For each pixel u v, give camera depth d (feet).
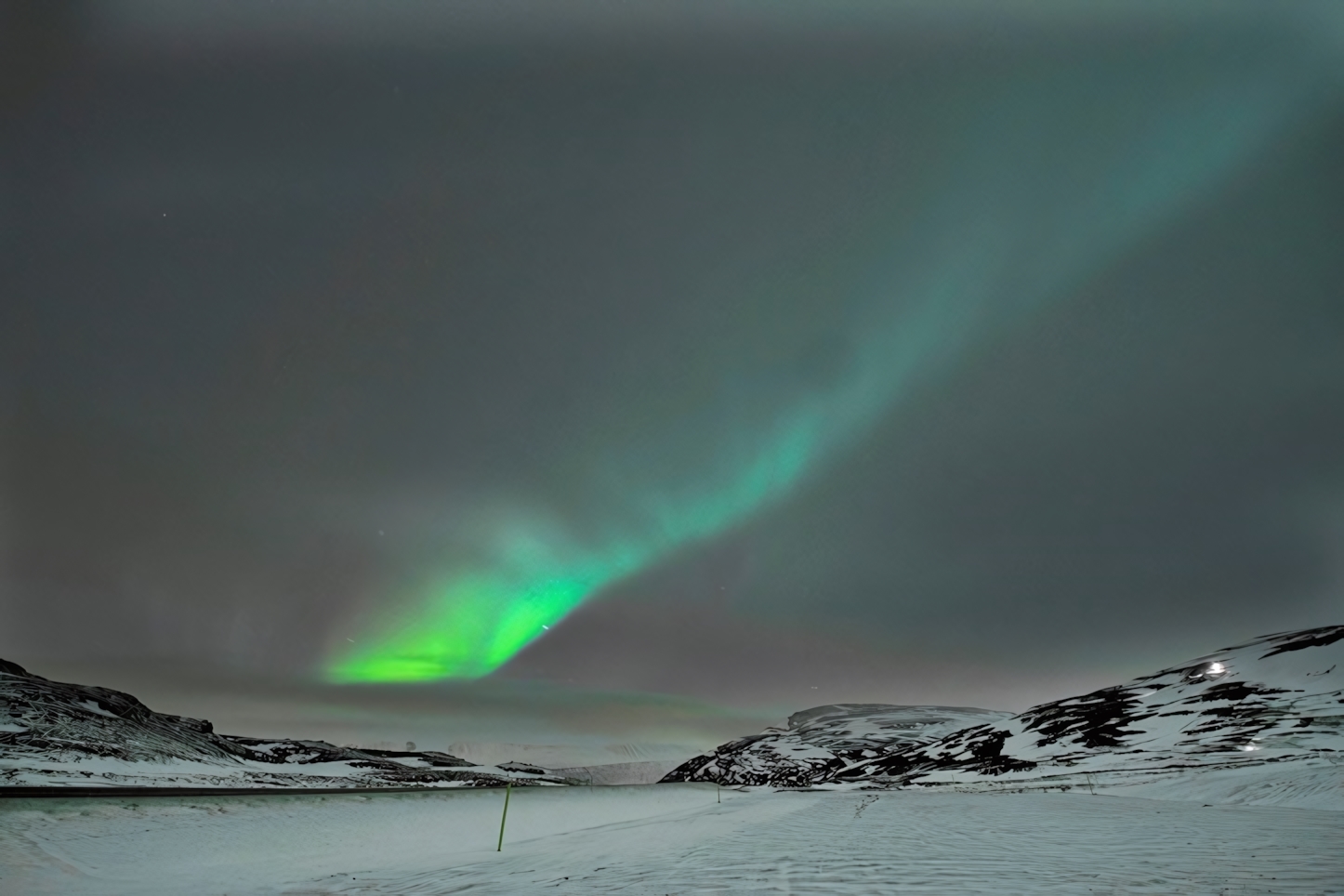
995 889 35.73
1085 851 48.80
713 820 129.18
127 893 71.41
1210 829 59.26
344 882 69.56
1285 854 43.52
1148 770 194.49
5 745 192.54
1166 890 33.65
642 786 349.61
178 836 109.40
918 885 38.27
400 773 353.72
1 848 88.17
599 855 72.02
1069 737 305.32
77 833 99.96
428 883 60.03
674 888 42.01
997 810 92.68
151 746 241.76
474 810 189.37
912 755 412.36
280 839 119.65
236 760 289.53
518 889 48.39
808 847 60.54
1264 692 284.41
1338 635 321.32
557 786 313.73
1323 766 126.72
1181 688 327.88
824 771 519.60
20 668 266.98
